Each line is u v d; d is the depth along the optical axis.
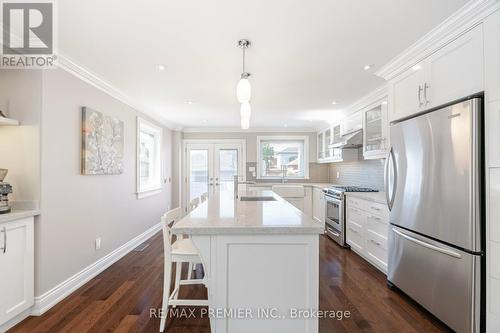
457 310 1.79
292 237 1.48
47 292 2.22
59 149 2.37
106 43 2.16
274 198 2.91
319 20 1.84
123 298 2.40
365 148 3.72
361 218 3.41
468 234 1.70
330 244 4.16
